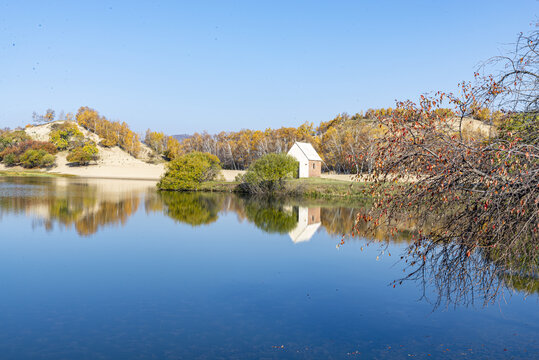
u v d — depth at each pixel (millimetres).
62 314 9305
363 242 17406
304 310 9531
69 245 16812
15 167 108250
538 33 5535
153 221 23750
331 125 114875
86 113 160500
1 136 122438
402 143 5477
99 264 13797
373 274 12531
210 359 7113
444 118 5562
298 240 18172
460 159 5297
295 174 55656
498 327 8203
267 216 26734
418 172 5684
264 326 8609
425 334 8031
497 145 5305
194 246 16906
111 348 7570
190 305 9906
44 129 150875
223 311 9500
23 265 13578
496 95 5434
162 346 7648
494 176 5090
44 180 67375
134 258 14664
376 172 5695
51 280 11930
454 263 6883
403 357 7090
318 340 7875
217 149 120062
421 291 10625
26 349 7504
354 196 40531
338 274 12602
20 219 23172
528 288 9203
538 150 5180
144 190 49125
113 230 20484
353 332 8242
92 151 117125
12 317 9102
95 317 9141
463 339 7746
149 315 9242
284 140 108375
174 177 50469
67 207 29078
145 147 160625
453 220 6152
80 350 7484
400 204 5812
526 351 7164
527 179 4891
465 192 5727
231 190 49719
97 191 45156
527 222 5172
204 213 27906
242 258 14773
